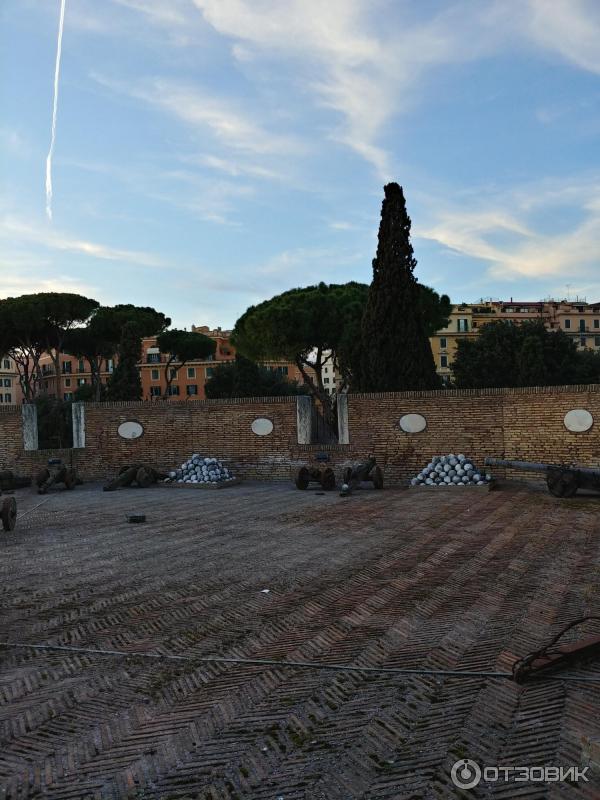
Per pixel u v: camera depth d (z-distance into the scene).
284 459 22.19
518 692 4.97
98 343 48.56
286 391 60.22
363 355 25.81
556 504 15.20
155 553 10.67
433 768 3.96
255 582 8.62
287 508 15.77
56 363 45.56
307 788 3.79
